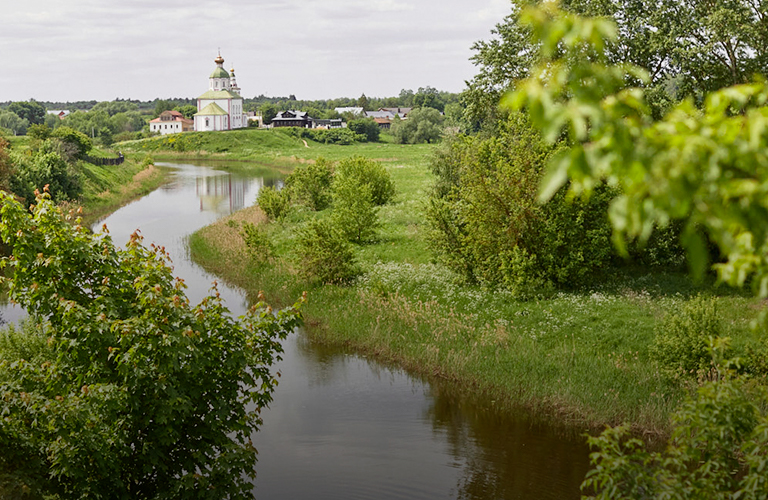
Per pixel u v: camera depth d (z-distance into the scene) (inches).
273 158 4788.4
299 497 533.3
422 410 713.0
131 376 386.6
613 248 1032.8
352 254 1143.6
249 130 6289.4
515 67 1224.8
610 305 898.7
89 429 391.2
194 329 408.8
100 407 392.8
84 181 2470.5
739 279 140.0
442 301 992.2
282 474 573.6
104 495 406.0
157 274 434.0
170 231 1774.1
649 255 1063.6
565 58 104.7
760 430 251.4
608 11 1098.7
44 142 2630.4
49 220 425.7
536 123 99.5
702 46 1039.6
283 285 1151.6
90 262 433.7
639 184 104.0
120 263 449.4
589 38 102.1
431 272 1117.7
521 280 944.3
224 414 426.6
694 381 667.4
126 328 376.2
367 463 593.0
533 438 646.5
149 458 404.8
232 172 3885.3
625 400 671.8
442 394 754.8
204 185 3100.4
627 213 104.7
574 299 928.3
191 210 2209.6
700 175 106.2
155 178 3316.9
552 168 102.2
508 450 620.7
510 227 990.4
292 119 7755.9
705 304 689.6
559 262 992.2
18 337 603.2
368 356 879.1
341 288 1096.2
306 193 1931.6
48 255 424.2
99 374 413.4
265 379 459.5
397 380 798.5
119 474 398.6
